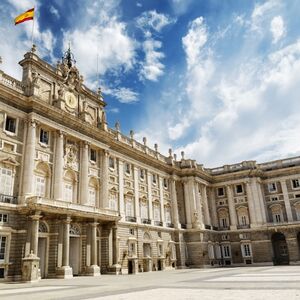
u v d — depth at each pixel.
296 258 56.84
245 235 62.41
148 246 48.97
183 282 20.25
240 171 65.38
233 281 19.55
